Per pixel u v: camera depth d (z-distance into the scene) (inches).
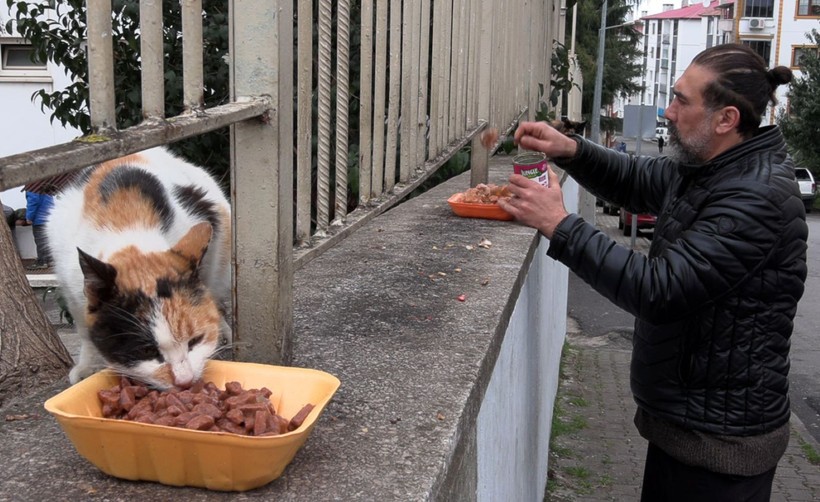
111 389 54.4
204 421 48.5
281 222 65.9
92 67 46.2
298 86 76.5
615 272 84.7
